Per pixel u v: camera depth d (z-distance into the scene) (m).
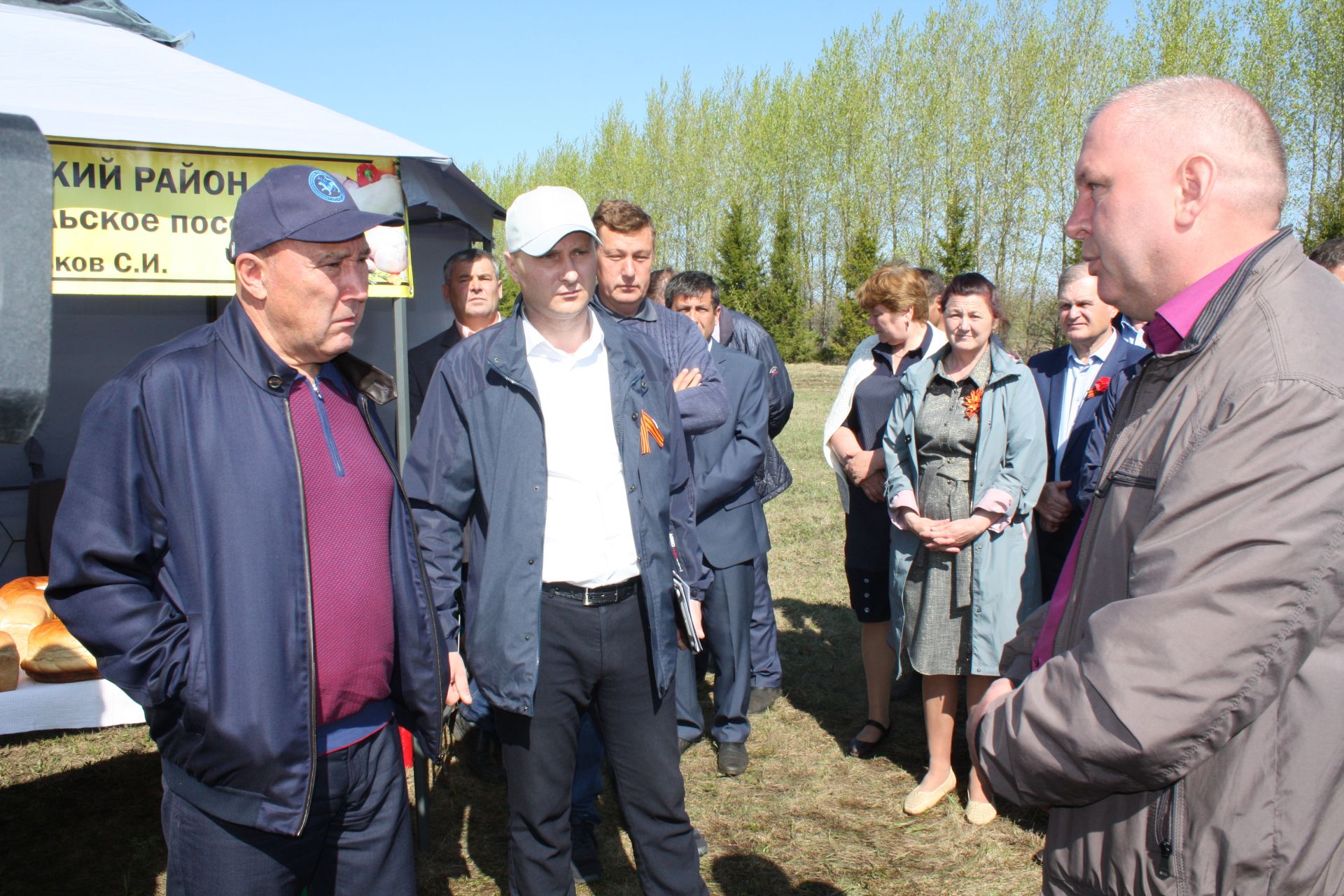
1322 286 1.12
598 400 2.23
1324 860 1.11
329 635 1.67
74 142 2.81
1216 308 1.14
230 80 3.57
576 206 2.13
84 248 2.85
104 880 2.91
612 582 2.19
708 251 39.62
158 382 1.54
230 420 1.59
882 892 2.81
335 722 1.73
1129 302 1.28
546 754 2.19
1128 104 1.23
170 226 2.95
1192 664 1.01
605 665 2.20
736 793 3.43
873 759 3.70
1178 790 1.13
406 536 1.84
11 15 3.77
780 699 4.31
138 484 1.54
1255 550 1.00
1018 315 28.33
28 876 2.93
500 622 2.12
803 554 6.86
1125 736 1.05
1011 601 2.96
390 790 1.85
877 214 34.47
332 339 1.66
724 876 2.91
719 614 3.51
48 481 4.64
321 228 1.58
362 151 3.17
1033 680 1.18
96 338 4.79
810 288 37.59
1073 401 3.35
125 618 1.51
